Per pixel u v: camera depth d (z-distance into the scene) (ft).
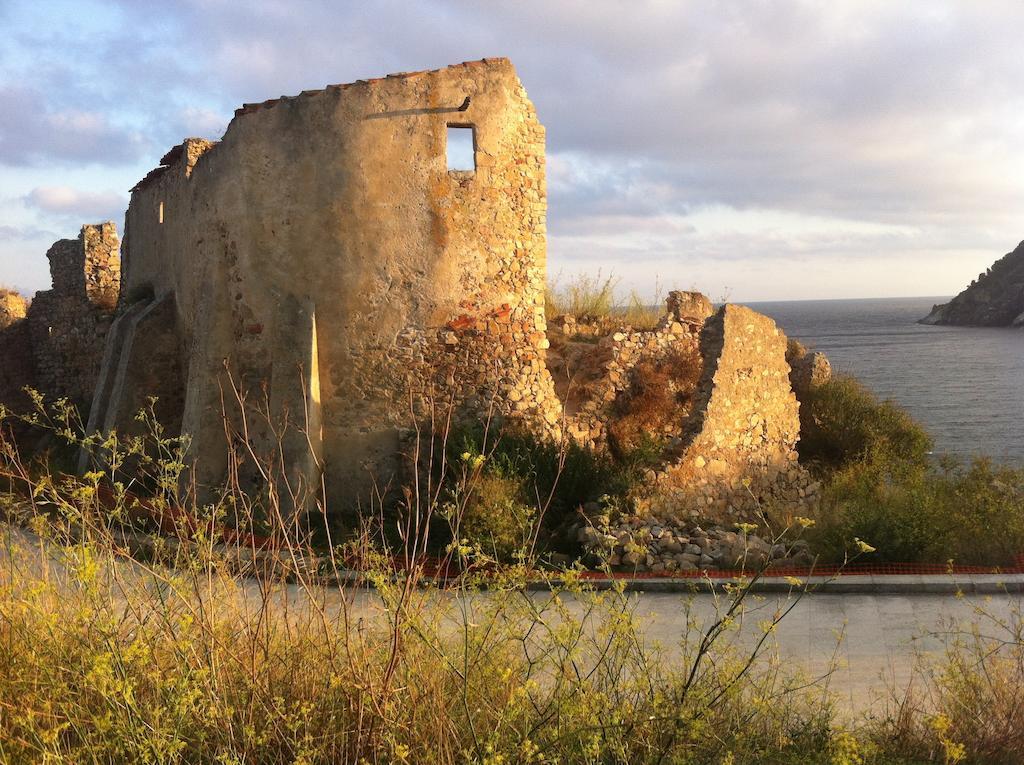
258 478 45.44
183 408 58.03
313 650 15.12
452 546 15.64
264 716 13.73
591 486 43.29
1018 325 549.13
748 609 28.94
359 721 12.82
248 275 46.65
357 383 45.73
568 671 14.35
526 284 47.06
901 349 362.53
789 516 40.50
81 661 13.73
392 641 13.94
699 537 37.96
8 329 78.84
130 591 15.98
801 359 76.89
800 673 17.93
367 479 45.50
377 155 44.98
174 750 11.76
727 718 15.20
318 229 45.34
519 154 46.57
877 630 26.53
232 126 46.75
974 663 19.29
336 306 45.55
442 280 45.70
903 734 17.02
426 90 45.11
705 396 48.03
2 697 13.39
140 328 57.41
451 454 42.86
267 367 46.37
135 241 72.28
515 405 46.11
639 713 13.98
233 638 15.14
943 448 122.62
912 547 34.60
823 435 68.44
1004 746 16.11
